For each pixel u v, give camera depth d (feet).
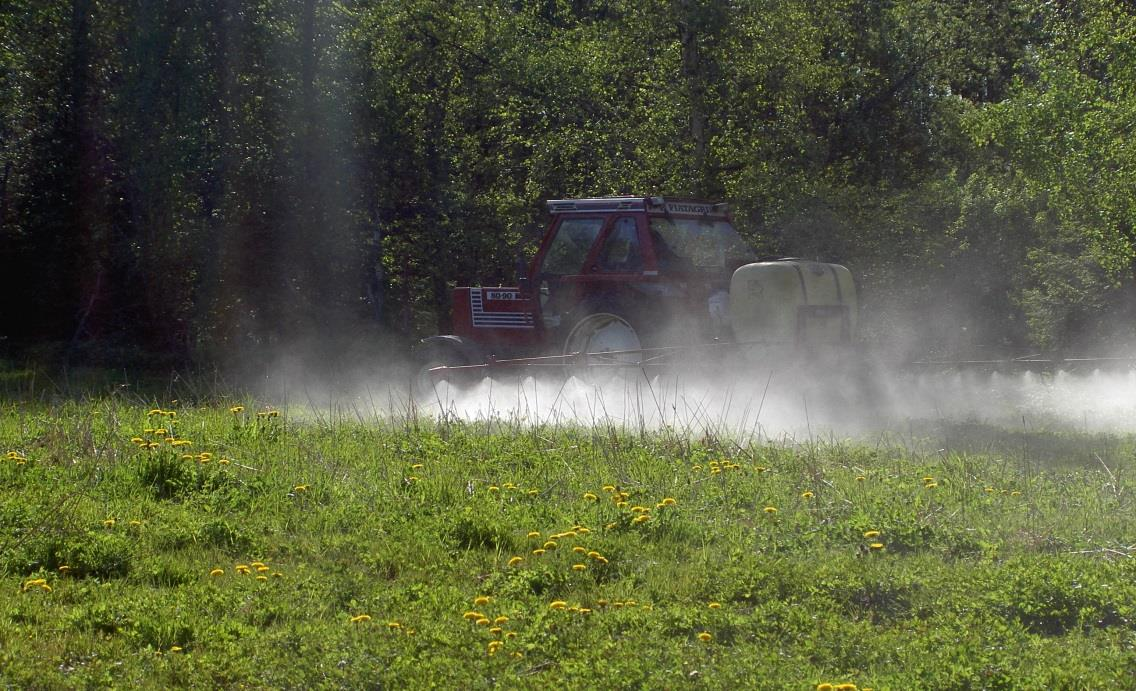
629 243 65.77
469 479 42.68
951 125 134.62
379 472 44.50
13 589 30.04
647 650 25.36
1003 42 146.61
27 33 124.16
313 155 114.32
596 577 31.45
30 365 105.70
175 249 111.24
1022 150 101.19
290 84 112.98
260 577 31.01
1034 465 45.88
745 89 115.65
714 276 64.85
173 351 116.67
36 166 134.92
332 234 116.57
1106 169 97.35
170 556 33.09
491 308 72.54
